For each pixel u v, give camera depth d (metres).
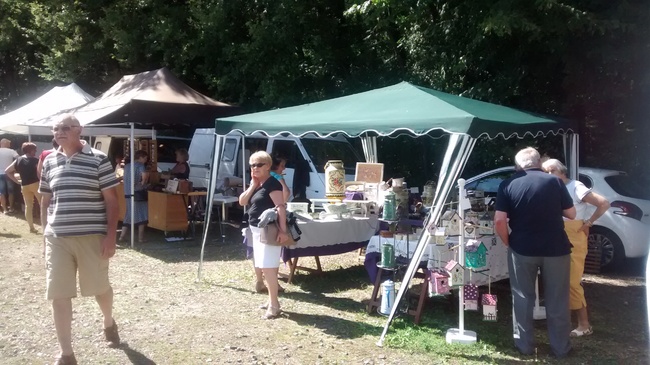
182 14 15.03
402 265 6.18
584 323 5.89
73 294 4.64
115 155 13.38
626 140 9.68
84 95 14.36
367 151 9.30
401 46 12.00
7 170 11.31
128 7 16.06
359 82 12.75
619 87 9.06
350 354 5.23
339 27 13.24
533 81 9.90
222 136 7.49
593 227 8.73
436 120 5.44
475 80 10.30
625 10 8.24
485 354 5.29
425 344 5.47
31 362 4.93
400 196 6.97
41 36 18.75
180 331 5.74
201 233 11.55
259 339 5.56
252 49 12.82
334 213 7.68
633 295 7.52
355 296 7.21
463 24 9.82
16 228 11.79
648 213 8.60
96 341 5.40
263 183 6.27
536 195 5.15
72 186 4.57
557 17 8.28
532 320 5.33
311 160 11.39
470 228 5.71
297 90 13.12
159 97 10.99
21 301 6.71
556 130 6.87
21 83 26.03
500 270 6.30
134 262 8.84
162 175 11.21
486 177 9.24
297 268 8.23
